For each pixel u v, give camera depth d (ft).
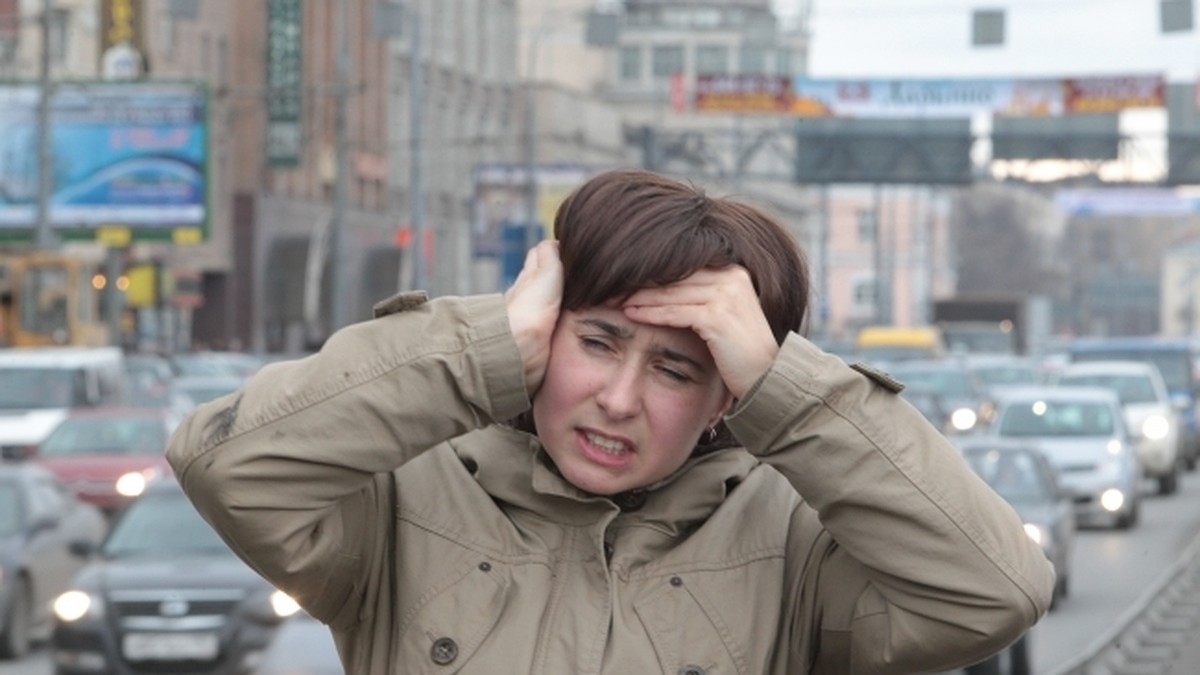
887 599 12.53
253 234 232.12
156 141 186.60
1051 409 110.52
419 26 192.34
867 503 12.23
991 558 12.21
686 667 12.30
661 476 12.54
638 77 476.95
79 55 207.41
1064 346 305.73
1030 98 221.25
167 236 186.91
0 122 186.29
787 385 12.18
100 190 187.21
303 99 234.99
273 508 12.21
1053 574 12.60
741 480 12.95
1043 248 627.87
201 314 230.48
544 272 12.42
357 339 12.45
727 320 12.21
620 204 12.36
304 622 41.29
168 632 53.47
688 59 476.95
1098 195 373.40
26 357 129.08
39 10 202.90
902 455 12.26
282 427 12.23
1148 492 137.08
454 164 295.89
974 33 168.25
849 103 224.12
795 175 260.21
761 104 225.15
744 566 12.61
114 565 55.42
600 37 168.25
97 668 53.52
